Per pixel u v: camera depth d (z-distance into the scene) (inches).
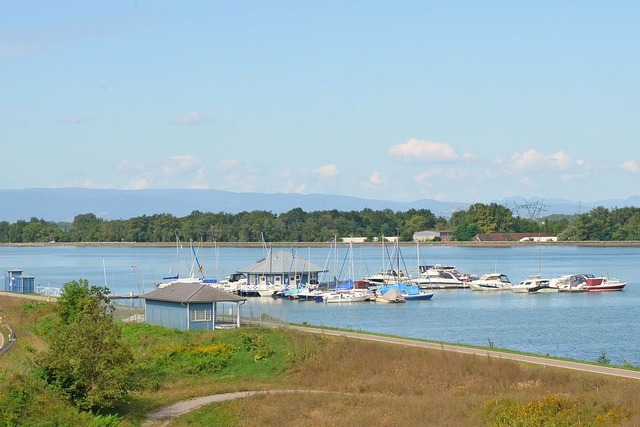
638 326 4744.1
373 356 2984.7
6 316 4660.4
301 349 3157.0
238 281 7086.6
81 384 2440.9
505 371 2628.0
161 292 3961.6
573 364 2689.5
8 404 2180.1
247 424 2308.1
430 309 5876.0
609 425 1930.4
